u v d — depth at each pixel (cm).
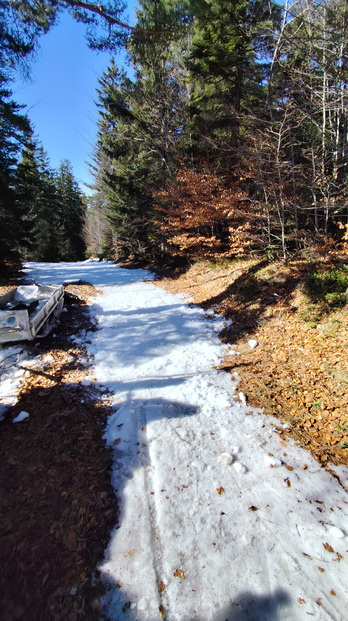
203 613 194
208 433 358
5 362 520
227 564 221
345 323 538
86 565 218
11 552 218
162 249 1677
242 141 970
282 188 767
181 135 1308
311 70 784
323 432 352
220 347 606
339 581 210
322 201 757
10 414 379
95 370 511
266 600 200
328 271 668
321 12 737
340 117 790
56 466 301
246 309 750
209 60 975
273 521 253
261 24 905
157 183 1528
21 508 253
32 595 196
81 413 390
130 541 237
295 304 661
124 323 750
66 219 4078
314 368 466
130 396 436
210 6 716
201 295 984
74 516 253
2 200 1320
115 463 315
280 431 358
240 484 289
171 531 245
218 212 1006
